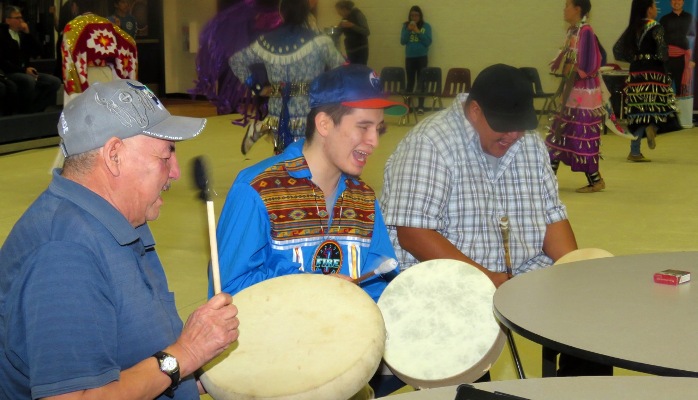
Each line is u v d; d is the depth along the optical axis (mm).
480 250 2844
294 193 2229
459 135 2830
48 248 1518
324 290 2008
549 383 1562
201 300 4309
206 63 4816
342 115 2180
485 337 2270
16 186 7395
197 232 5637
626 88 9016
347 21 9781
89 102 1621
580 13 7195
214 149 9414
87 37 7043
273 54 4625
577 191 7250
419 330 2303
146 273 1674
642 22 8773
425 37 11797
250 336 1875
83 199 1583
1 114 9516
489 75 2744
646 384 1547
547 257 2932
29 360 1472
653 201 6840
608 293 2174
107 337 1535
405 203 2777
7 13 9766
